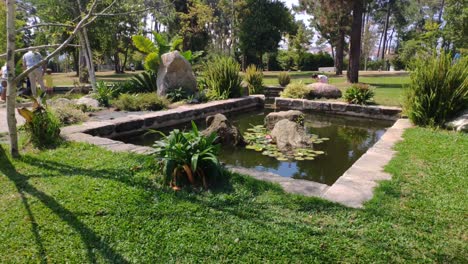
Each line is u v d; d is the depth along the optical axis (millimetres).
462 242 2273
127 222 2510
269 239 2307
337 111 8680
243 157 5055
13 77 3629
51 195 2900
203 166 3256
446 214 2619
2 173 3400
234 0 27484
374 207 2709
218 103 8727
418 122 6047
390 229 2418
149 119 6812
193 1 23375
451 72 5730
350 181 3266
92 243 2279
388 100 8984
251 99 9914
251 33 25984
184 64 9531
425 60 6230
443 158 3977
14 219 2545
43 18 11750
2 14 12539
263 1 26438
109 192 2947
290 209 2729
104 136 5875
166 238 2330
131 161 3744
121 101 8078
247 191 3043
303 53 31469
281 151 5340
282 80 13836
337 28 22047
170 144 3252
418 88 6031
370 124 7703
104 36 14938
